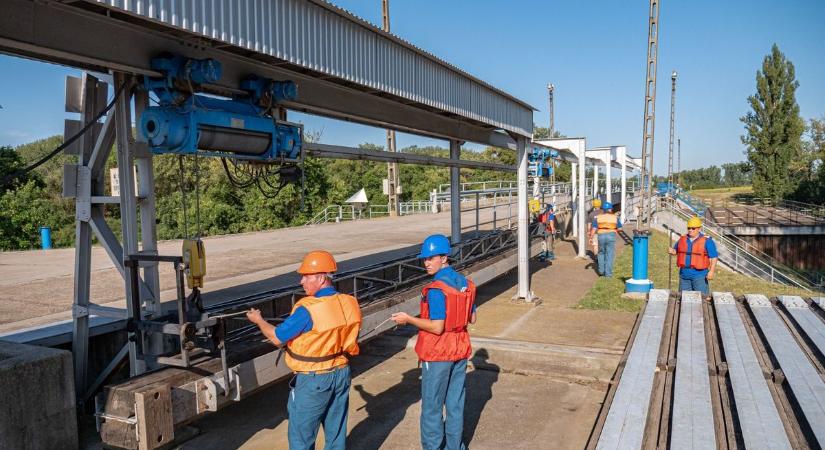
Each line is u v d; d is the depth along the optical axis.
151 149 4.69
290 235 20.06
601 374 6.79
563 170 65.00
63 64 4.54
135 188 5.00
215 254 14.55
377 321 6.47
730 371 5.83
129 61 4.40
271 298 6.17
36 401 3.94
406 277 9.33
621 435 4.49
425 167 63.56
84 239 5.27
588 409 5.73
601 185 39.53
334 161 59.31
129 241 4.91
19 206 33.41
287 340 3.87
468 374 6.92
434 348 4.30
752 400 5.04
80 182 5.15
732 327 7.71
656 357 6.51
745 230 37.06
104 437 3.94
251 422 5.51
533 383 6.56
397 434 5.19
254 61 5.43
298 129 5.76
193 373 4.24
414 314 7.33
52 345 5.58
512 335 8.16
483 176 61.88
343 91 6.81
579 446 4.89
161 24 3.95
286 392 6.31
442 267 4.46
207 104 4.88
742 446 4.34
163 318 5.07
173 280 10.62
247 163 5.88
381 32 6.20
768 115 55.25
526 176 10.60
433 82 7.47
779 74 54.75
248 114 5.25
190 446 5.00
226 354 4.64
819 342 6.74
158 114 4.45
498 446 4.90
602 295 11.07
